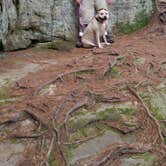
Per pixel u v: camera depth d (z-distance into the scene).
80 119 2.50
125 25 4.88
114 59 3.33
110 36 4.67
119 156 2.30
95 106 2.65
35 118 2.50
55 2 4.34
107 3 4.55
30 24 4.21
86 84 2.93
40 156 2.25
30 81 3.01
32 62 3.66
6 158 2.25
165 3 5.20
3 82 3.05
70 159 2.24
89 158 2.25
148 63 3.32
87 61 3.42
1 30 3.86
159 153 2.35
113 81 3.00
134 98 2.77
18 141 2.38
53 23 4.34
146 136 2.47
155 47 3.93
